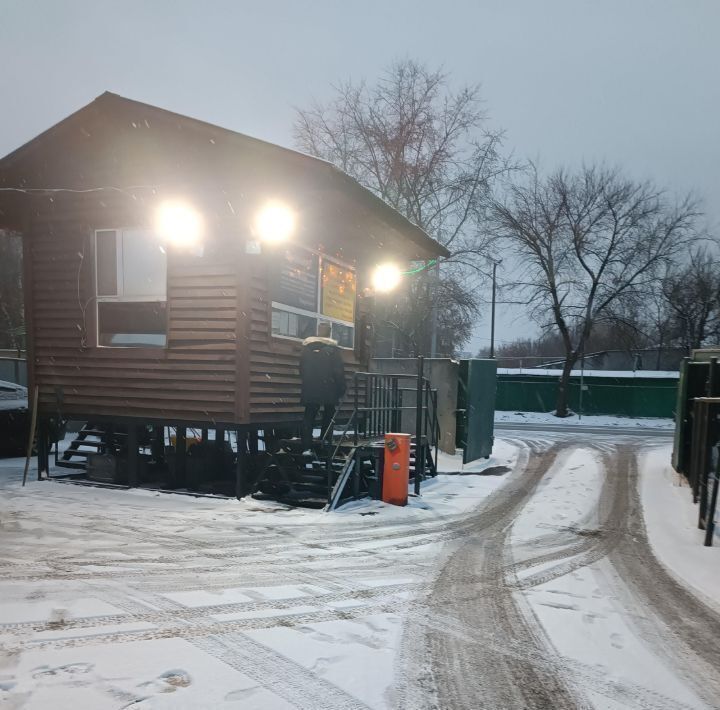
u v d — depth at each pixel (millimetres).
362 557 4953
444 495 7879
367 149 19547
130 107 7262
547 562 5008
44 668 2805
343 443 7355
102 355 7742
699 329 27641
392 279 10719
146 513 6223
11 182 8109
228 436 10469
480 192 19531
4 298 30375
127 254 7770
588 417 25406
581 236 23453
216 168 7125
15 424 10398
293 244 7922
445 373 11727
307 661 3008
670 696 2826
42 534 5293
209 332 7121
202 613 3582
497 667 3062
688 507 7203
